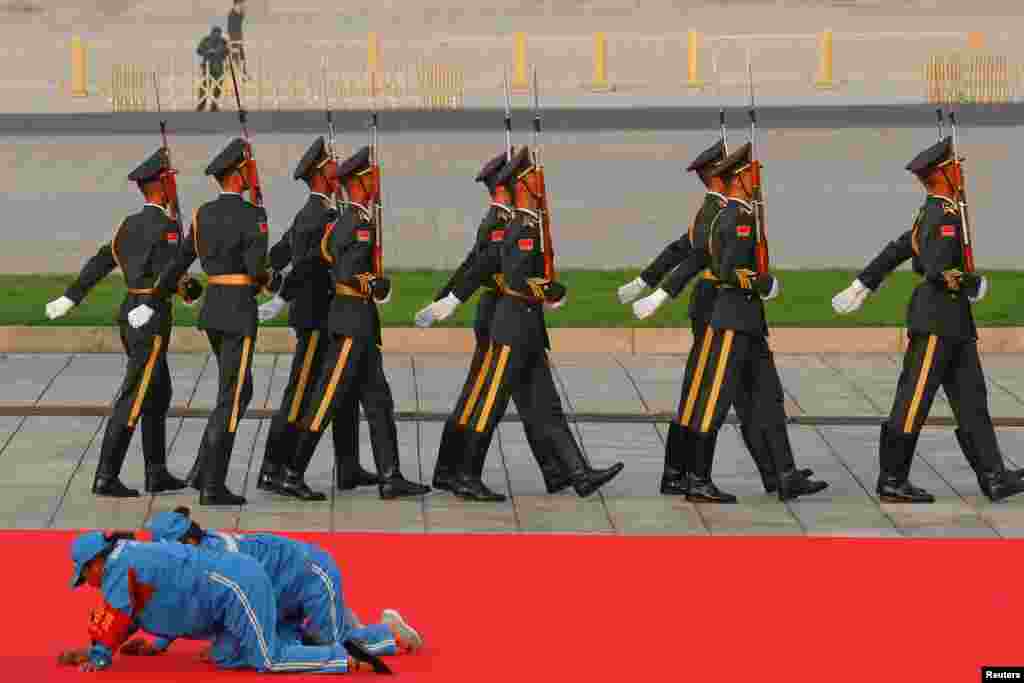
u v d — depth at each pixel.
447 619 26.08
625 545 30.27
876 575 28.56
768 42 117.06
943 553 29.94
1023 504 33.47
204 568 23.38
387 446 33.47
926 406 33.16
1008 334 45.19
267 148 72.00
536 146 33.41
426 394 40.88
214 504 32.66
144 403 33.00
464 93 101.25
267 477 33.53
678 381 42.31
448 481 33.88
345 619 24.59
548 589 27.62
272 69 104.81
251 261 32.75
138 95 96.81
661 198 63.66
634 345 44.97
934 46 116.00
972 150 72.25
